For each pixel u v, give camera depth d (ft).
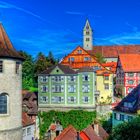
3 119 181.88
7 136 183.01
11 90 185.26
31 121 252.83
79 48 457.68
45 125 359.46
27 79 496.23
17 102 189.57
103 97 429.38
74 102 366.63
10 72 184.55
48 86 371.97
